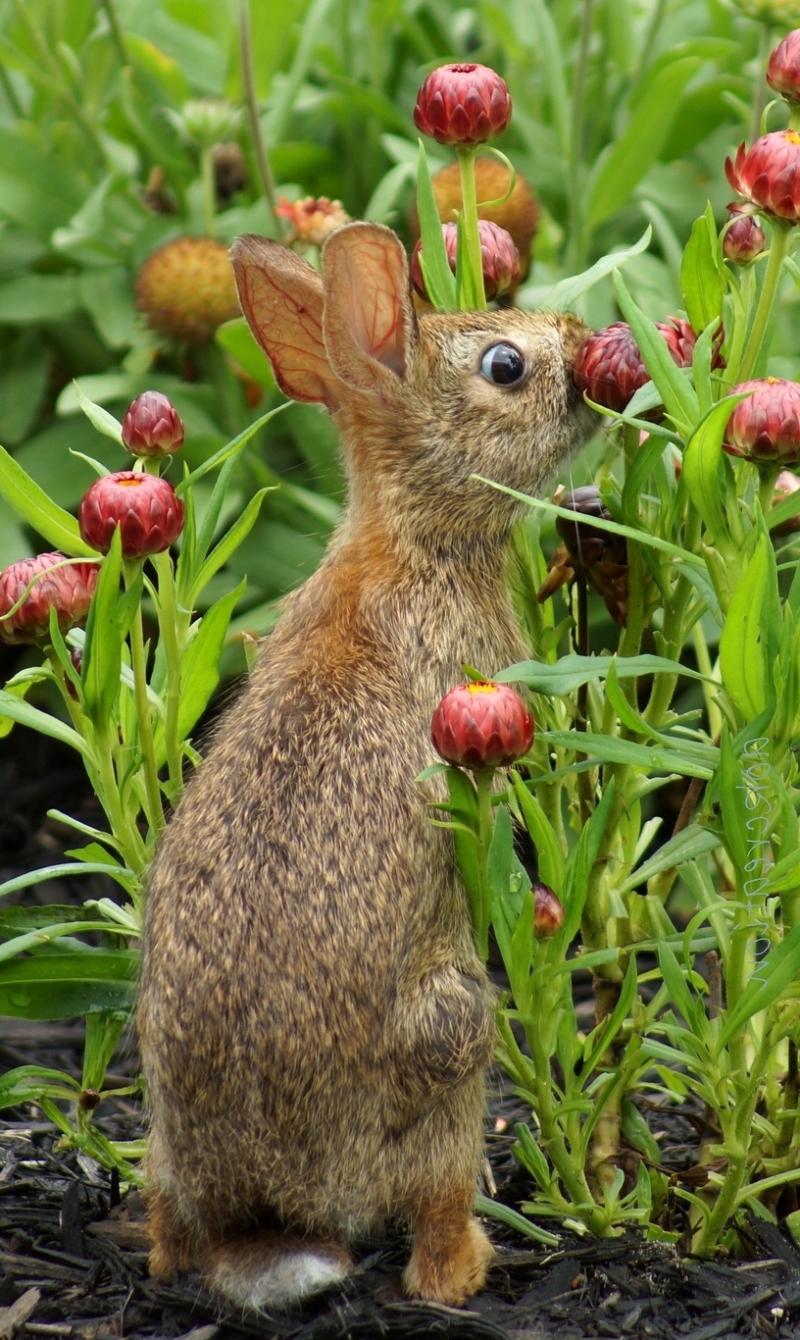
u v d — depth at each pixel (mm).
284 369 7336
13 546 11898
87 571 7074
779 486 7312
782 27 10203
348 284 6832
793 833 6117
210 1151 6180
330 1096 6113
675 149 13109
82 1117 7645
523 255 10469
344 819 6242
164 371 13289
